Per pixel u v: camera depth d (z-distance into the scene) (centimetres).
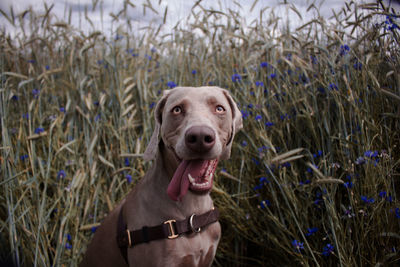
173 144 55
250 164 83
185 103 55
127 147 87
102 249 63
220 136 56
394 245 65
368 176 63
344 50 76
